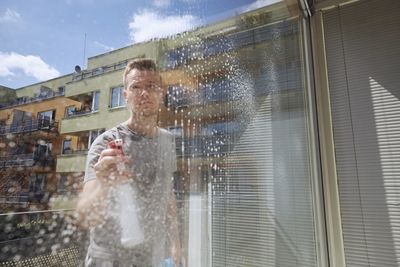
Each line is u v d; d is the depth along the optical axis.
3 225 0.27
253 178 1.30
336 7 1.57
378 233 1.26
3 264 0.27
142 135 0.57
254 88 1.36
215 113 1.07
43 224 0.32
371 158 1.34
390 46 1.38
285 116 1.47
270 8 1.42
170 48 0.70
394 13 1.40
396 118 1.31
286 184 1.40
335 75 1.52
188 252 0.83
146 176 0.58
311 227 1.38
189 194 0.85
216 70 1.04
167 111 0.69
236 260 1.17
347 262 1.31
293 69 1.55
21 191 0.30
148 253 0.57
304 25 1.62
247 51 1.29
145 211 0.57
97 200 0.42
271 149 1.38
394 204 1.25
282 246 1.31
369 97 1.40
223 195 1.13
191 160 0.86
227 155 1.17
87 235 0.39
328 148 1.46
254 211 1.27
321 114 1.52
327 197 1.42
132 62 0.54
